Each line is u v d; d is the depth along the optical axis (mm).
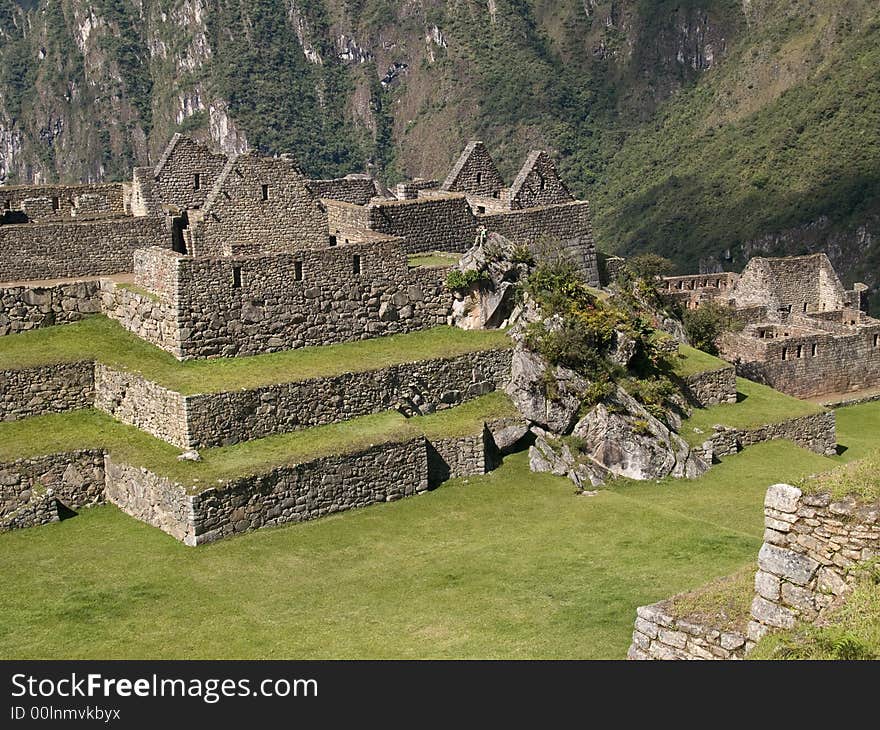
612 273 62844
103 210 54406
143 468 38000
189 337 42531
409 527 38656
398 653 28438
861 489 21922
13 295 43656
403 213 52094
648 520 38938
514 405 45594
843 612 21156
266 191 50031
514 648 28406
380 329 46688
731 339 64312
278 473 38000
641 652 23875
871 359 68312
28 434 40344
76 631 30625
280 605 32219
